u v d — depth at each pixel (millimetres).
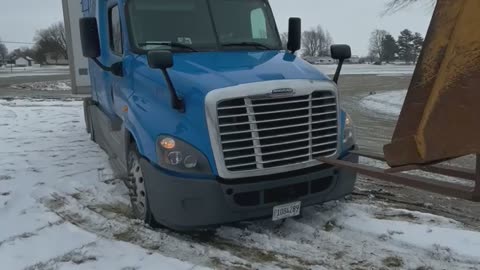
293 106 4395
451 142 2037
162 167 4355
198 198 4258
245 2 5938
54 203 5840
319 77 4723
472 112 1988
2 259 4340
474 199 2340
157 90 4695
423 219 5078
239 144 4246
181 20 5559
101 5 6352
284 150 4391
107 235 4832
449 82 2043
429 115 2092
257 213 4395
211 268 4090
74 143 9266
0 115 13586
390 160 2244
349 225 4887
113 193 6137
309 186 4590
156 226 4910
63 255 4402
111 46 6184
